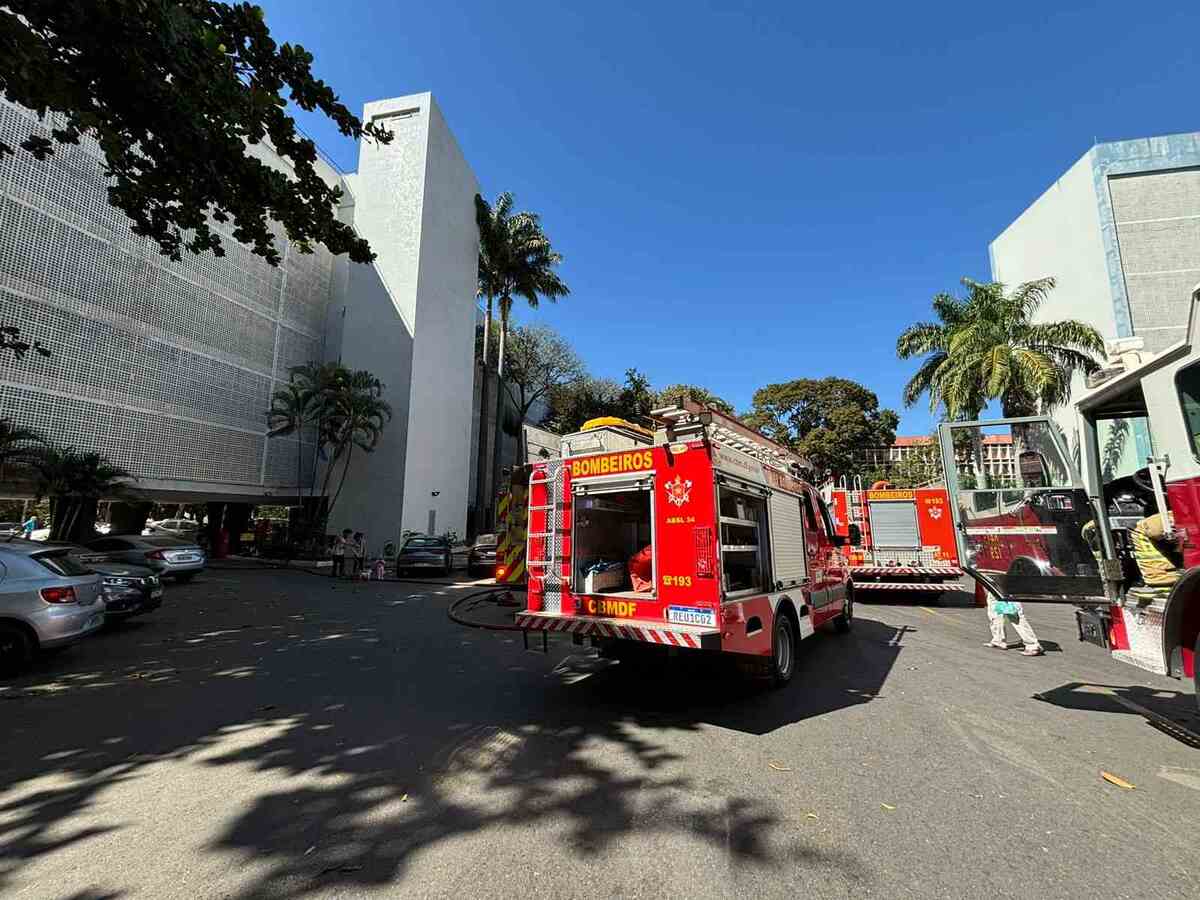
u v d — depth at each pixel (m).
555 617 6.08
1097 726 5.16
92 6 5.33
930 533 14.26
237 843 3.15
